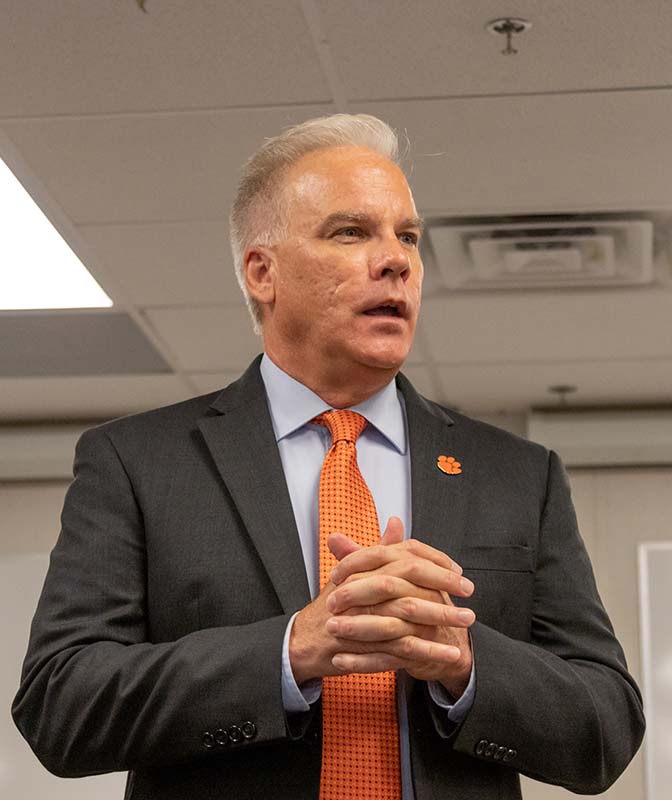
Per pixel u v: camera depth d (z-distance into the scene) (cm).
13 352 871
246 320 800
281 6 486
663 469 1013
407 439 297
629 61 524
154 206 647
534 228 677
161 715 250
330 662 245
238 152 591
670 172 617
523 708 255
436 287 760
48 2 485
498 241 692
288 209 296
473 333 831
